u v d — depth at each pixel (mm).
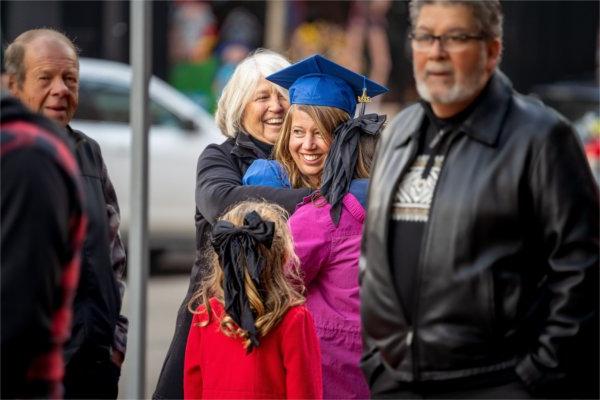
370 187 8234
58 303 6496
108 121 25500
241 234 8570
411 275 7875
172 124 26484
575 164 7680
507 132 7738
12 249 6227
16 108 6574
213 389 8688
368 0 45000
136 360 10469
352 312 9602
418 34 7816
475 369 7676
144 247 10539
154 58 43156
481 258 7625
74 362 8562
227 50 43875
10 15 37156
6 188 6281
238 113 10844
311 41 44719
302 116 10289
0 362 6191
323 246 9562
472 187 7672
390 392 8039
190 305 9359
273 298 8570
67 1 40469
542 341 7594
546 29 49688
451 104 7836
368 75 45188
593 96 32594
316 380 8656
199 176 10523
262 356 8586
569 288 7547
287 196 9875
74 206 6570
